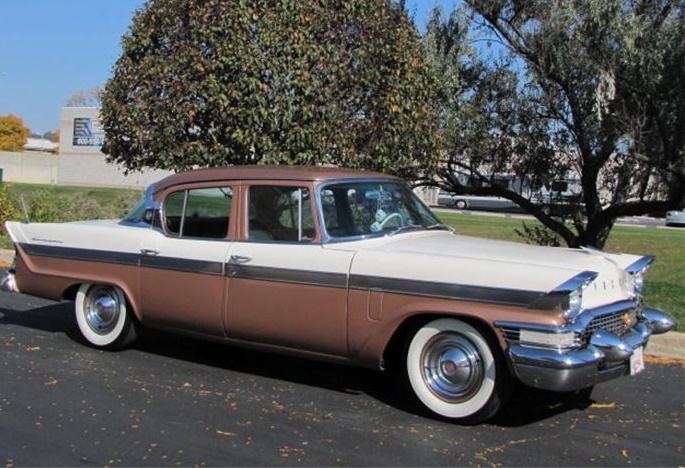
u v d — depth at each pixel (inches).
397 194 233.1
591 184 455.2
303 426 189.2
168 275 237.8
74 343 275.4
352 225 214.4
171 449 172.2
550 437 184.5
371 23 337.1
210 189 234.4
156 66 338.0
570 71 406.0
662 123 395.5
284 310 213.2
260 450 172.4
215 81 322.7
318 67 331.0
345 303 202.7
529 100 446.0
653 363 263.4
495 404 186.9
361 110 346.6
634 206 443.5
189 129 346.3
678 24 370.6
